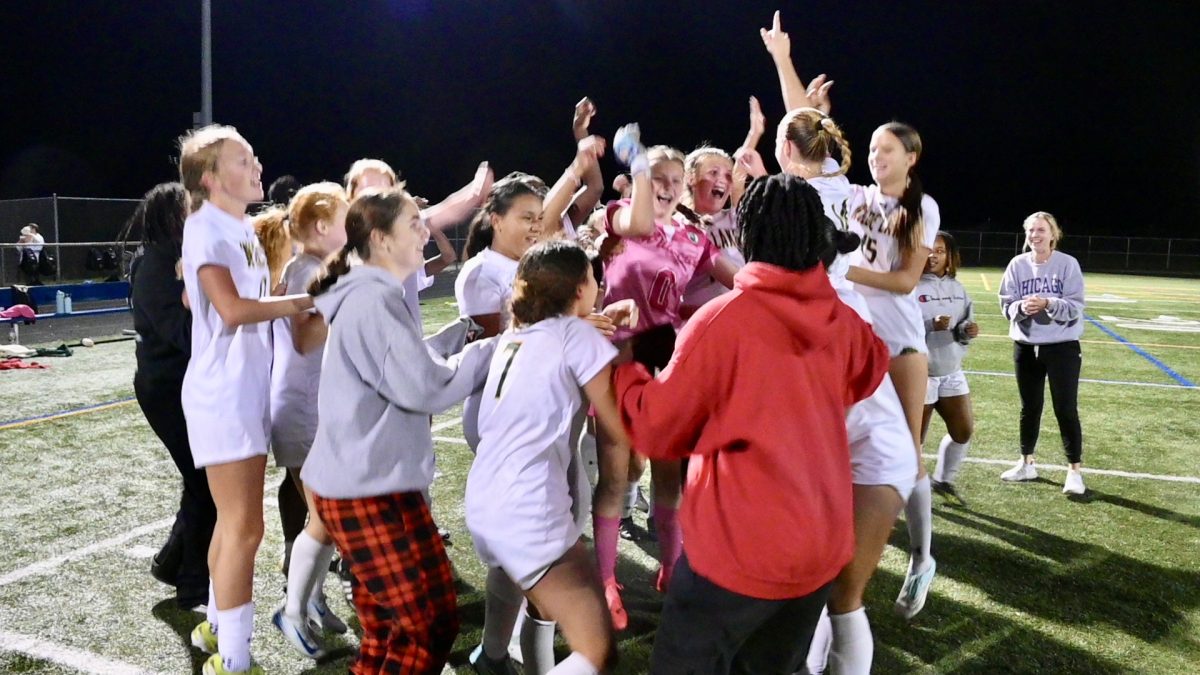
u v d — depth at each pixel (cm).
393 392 259
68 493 542
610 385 254
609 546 370
